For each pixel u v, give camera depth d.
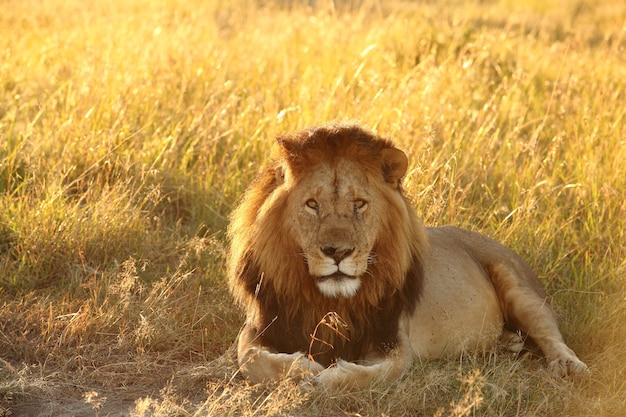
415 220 8.22
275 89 16.28
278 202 7.73
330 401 7.57
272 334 8.12
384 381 7.80
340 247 7.35
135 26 21.64
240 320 9.65
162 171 12.70
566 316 10.13
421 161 11.79
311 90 15.52
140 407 7.18
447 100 15.35
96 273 10.48
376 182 7.73
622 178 12.80
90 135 13.12
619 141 13.71
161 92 15.17
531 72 17.97
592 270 10.83
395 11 25.78
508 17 31.34
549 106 15.06
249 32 21.59
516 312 9.35
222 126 13.72
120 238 11.11
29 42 19.47
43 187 11.69
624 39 25.77
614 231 11.70
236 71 17.36
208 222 12.09
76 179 12.62
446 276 9.05
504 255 9.87
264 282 7.95
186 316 9.65
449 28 21.56
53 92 15.45
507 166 13.09
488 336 9.16
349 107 14.32
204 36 21.00
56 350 8.83
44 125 13.81
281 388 7.42
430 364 8.66
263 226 7.79
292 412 7.43
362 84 15.26
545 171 13.07
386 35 20.48
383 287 7.89
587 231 11.86
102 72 15.66
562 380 8.20
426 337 8.81
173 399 7.84
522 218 11.67
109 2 26.45
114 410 7.80
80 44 19.19
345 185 7.54
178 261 11.12
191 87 15.74
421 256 8.26
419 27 21.20
